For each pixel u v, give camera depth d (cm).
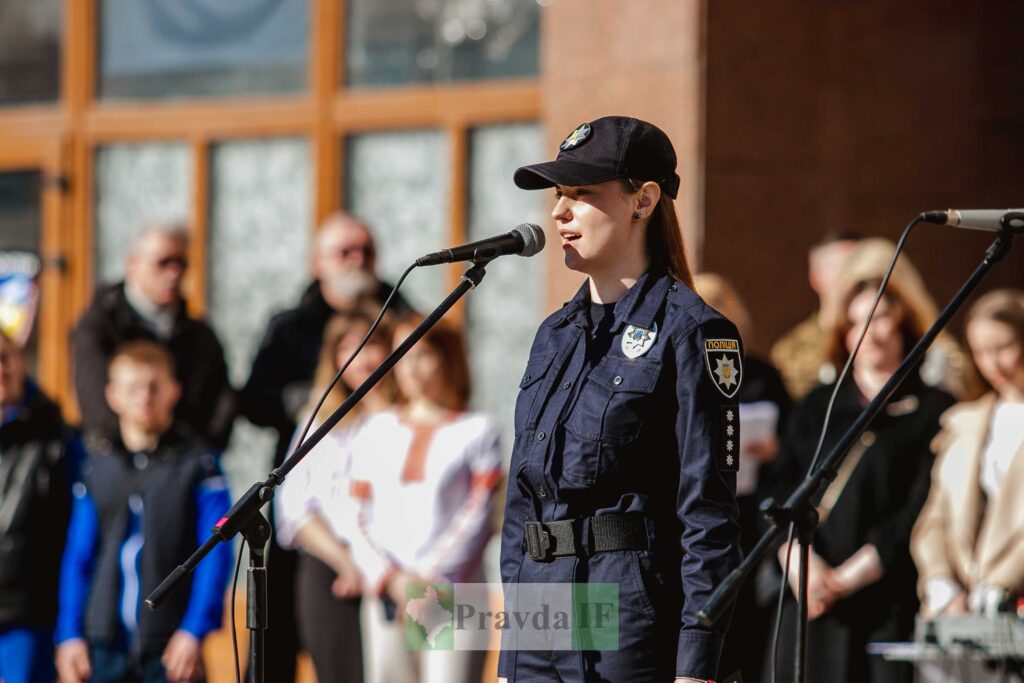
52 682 1688
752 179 1905
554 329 981
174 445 1677
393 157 2231
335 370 1661
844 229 1933
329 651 1612
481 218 2180
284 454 1805
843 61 1969
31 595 1678
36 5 2394
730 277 1886
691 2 1881
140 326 1820
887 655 1323
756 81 1911
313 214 2262
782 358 1784
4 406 1698
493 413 2152
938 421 1439
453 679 1553
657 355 928
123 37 2364
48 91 2392
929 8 2020
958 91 2034
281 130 2277
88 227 2364
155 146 2347
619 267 962
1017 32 2072
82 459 1712
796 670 939
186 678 1602
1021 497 1391
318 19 2266
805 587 939
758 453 1524
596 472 927
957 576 1414
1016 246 2027
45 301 2367
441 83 2209
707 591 898
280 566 1714
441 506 1588
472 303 2169
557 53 1983
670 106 1898
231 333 2305
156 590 966
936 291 2003
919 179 2002
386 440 1619
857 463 1427
